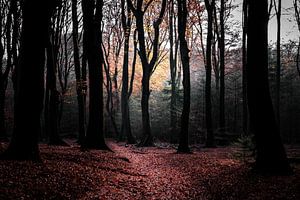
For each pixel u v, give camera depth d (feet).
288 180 33.58
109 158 52.29
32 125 36.58
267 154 37.55
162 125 153.89
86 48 71.77
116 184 35.58
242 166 46.34
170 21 116.67
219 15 105.19
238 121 154.20
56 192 26.76
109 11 124.77
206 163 53.52
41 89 37.29
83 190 29.96
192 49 130.93
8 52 82.99
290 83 149.38
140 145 97.50
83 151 56.18
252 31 38.73
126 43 117.29
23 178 27.71
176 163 55.98
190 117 124.98
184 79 74.64
